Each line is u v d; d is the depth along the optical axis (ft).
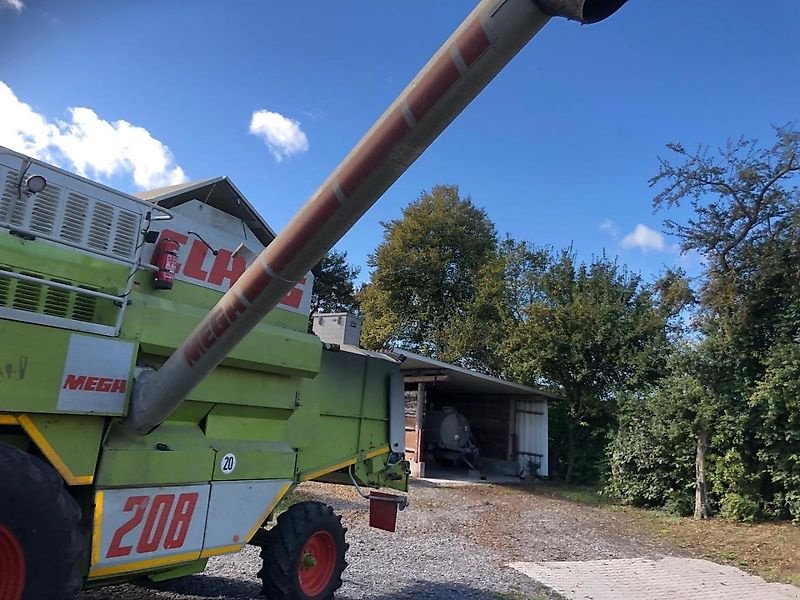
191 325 14.33
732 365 44.19
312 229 9.65
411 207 102.89
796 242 42.01
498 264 91.09
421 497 46.14
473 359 87.25
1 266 11.04
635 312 62.44
